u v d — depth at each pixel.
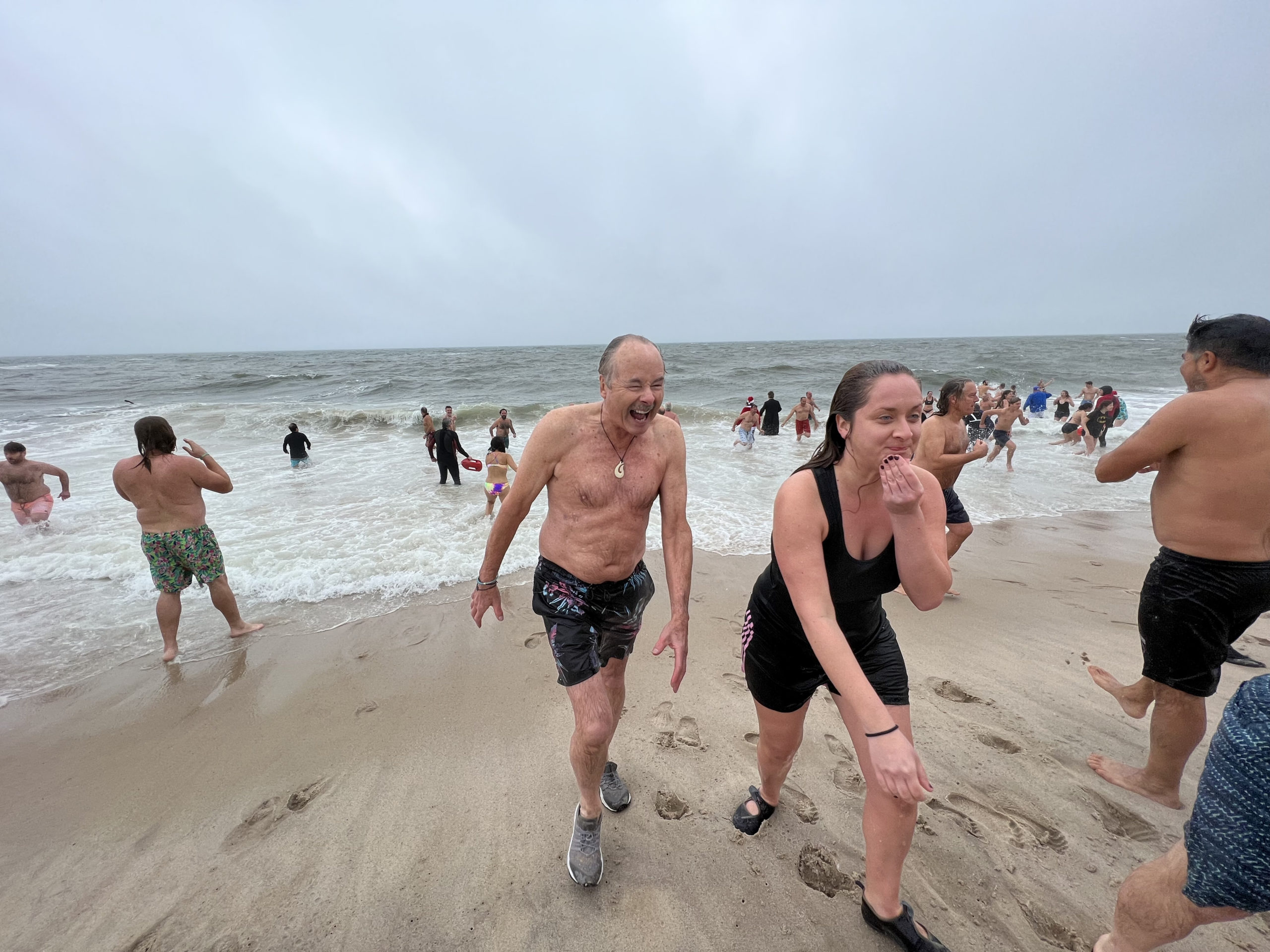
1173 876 1.49
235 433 15.27
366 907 2.03
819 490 1.58
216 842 2.39
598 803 2.11
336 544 6.32
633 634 2.30
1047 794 2.49
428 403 22.77
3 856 2.37
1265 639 3.87
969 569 5.41
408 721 3.19
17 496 6.77
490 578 2.26
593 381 32.44
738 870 2.14
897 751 1.30
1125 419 14.15
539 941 1.89
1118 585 5.00
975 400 4.26
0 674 3.87
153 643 4.27
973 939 1.87
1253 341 2.08
